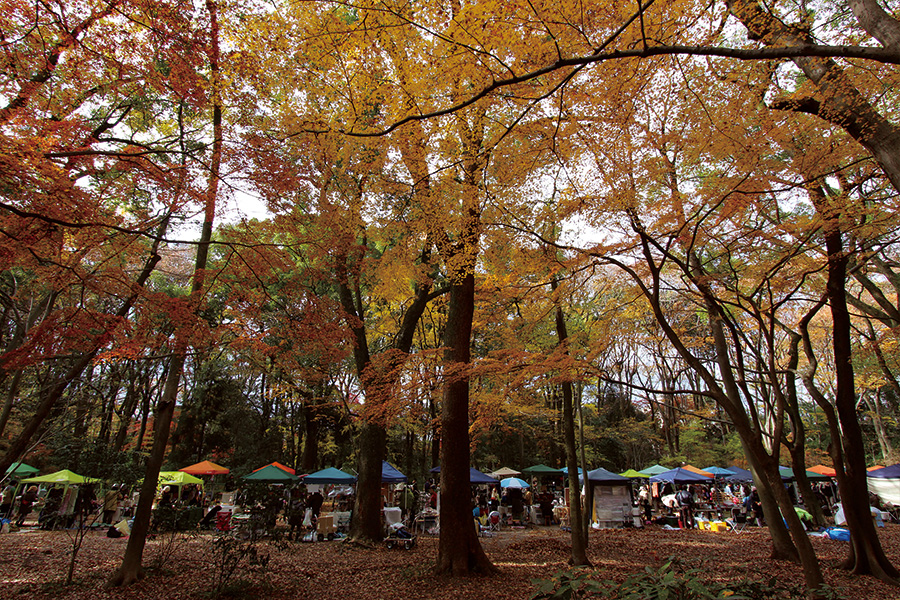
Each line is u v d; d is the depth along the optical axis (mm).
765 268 7289
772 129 5648
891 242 7121
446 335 9547
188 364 25531
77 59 5102
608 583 3832
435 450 23609
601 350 8523
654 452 33812
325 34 4992
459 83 5211
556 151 6070
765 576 7316
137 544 8219
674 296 11836
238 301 7348
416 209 7621
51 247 5754
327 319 7465
